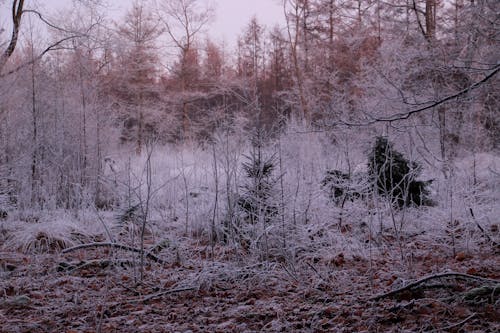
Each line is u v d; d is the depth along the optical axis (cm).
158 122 2520
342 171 999
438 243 817
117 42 1711
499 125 971
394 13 1389
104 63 2009
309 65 2817
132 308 570
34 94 1312
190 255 805
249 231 802
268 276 671
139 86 2761
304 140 984
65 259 792
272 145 881
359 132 952
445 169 929
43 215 1079
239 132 919
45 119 1371
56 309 569
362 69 1589
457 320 472
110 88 2422
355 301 552
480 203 906
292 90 2483
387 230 900
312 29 2723
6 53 1473
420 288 556
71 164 1350
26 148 1300
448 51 709
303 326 488
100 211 1104
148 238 942
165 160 1295
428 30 1222
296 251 775
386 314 500
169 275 708
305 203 864
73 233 941
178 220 1039
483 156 1024
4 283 660
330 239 798
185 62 3138
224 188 909
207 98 2931
